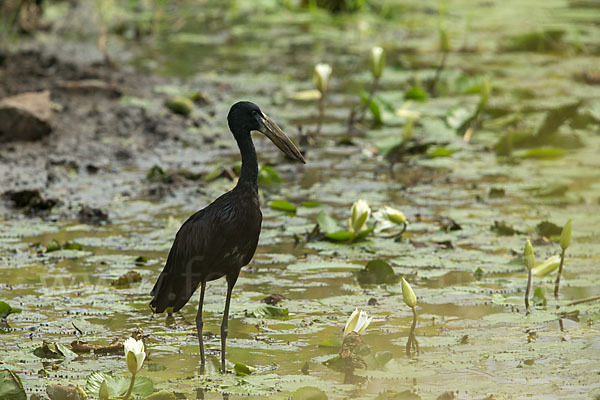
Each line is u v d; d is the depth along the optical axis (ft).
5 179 44.11
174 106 56.24
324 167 48.57
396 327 28.60
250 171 26.16
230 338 27.94
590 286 32.32
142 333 27.84
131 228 38.42
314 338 27.84
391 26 89.61
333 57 75.61
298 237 37.52
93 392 23.36
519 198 42.93
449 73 69.15
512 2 104.37
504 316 29.30
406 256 35.35
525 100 61.72
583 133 55.52
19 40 72.90
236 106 26.53
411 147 50.57
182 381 24.56
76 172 45.91
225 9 99.09
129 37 81.00
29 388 23.97
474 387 24.00
